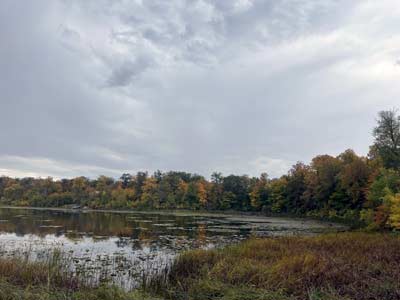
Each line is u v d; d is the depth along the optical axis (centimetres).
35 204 11619
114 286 945
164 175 12238
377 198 3953
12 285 914
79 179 12181
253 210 9512
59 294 860
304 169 8012
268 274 1116
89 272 1359
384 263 1304
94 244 2277
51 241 2391
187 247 2164
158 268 1442
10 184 12812
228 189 10181
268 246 1823
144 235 2925
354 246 1775
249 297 898
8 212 7012
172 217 6419
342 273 1126
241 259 1405
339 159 6925
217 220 5712
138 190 11419
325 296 908
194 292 997
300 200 7775
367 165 5772
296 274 1125
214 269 1217
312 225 4609
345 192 6062
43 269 1182
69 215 6341
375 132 5016
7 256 1612
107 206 10806
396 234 2516
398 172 4219
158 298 934
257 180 10569
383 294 915
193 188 10400
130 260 1661
